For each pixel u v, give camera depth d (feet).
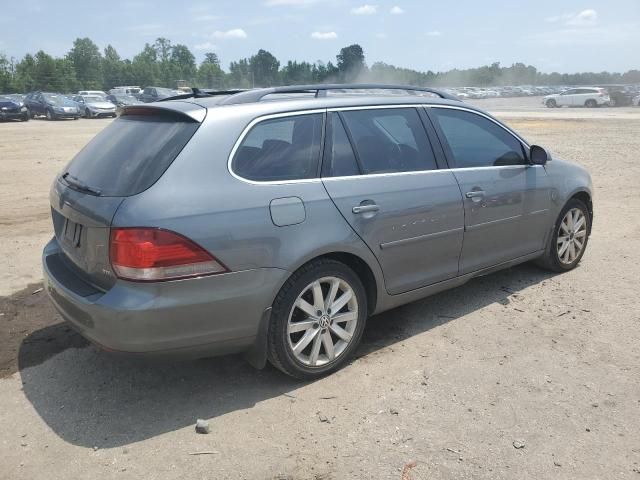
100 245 10.28
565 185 17.52
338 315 12.25
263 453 9.84
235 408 11.21
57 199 12.22
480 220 14.84
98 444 10.15
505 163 15.93
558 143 55.88
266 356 11.48
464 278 14.98
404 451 9.83
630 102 150.51
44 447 10.08
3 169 42.16
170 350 10.32
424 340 13.96
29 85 295.89
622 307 15.69
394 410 11.00
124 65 371.35
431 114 14.49
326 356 12.26
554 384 11.84
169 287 9.97
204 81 385.09
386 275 13.00
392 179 12.97
